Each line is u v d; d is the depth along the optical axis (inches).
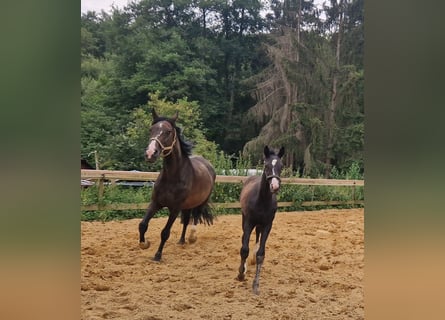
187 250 267.1
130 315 150.9
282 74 928.3
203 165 284.7
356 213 472.4
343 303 172.6
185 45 1007.6
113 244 269.9
